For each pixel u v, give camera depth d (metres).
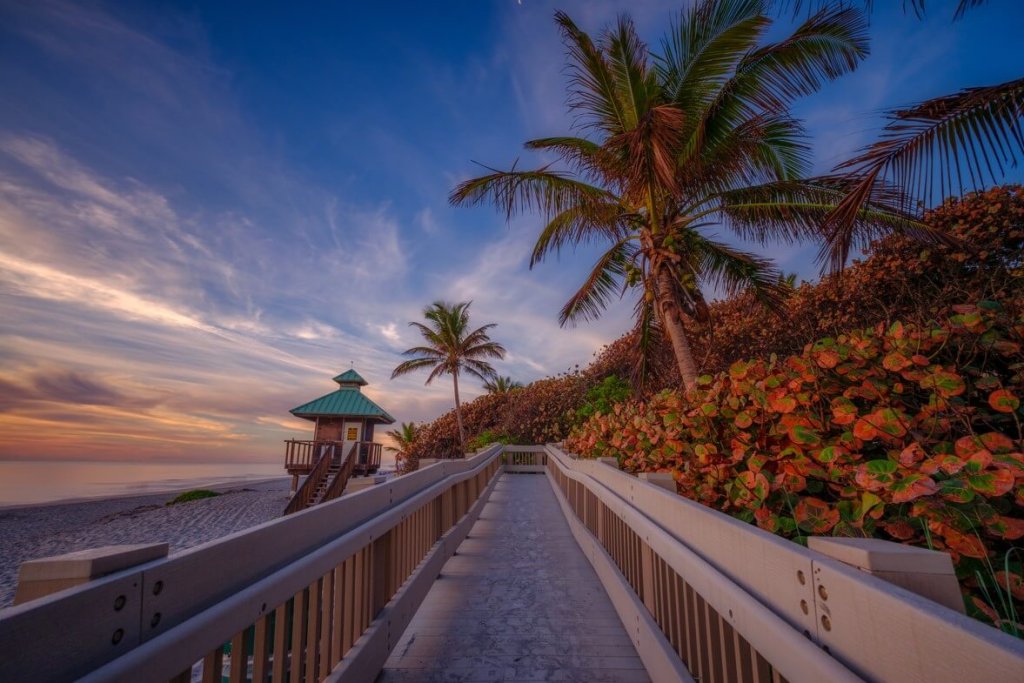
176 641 0.96
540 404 18.86
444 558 3.97
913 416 2.29
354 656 1.96
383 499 2.50
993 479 1.51
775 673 1.08
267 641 1.35
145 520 21.34
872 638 0.77
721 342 11.20
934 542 1.62
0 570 14.44
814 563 0.96
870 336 2.61
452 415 27.28
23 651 0.70
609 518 3.65
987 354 2.33
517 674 2.42
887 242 7.42
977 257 6.44
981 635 0.60
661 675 2.01
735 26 6.30
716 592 1.36
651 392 10.48
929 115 3.11
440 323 29.66
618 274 9.22
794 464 2.24
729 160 6.95
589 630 2.95
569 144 7.91
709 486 2.74
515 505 7.96
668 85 7.26
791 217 7.04
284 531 1.51
